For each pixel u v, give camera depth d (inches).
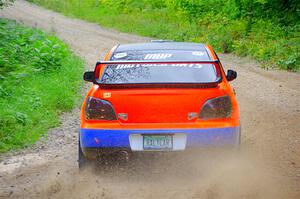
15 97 598.2
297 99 648.4
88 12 2155.5
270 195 306.2
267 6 1409.9
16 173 371.2
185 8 1690.5
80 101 655.8
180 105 327.9
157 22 1722.4
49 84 692.1
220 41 1227.9
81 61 987.9
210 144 328.2
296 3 1357.0
